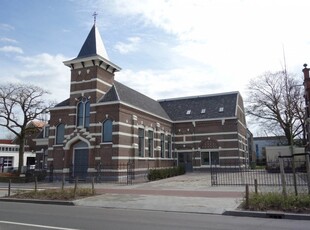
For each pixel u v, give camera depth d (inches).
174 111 1790.1
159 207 556.7
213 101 1753.2
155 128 1464.1
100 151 1147.9
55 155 1234.6
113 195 710.5
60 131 1259.2
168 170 1302.9
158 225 394.0
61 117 1261.1
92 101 1193.4
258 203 504.7
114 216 468.1
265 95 1824.6
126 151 1174.3
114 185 968.3
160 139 1525.6
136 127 1262.3
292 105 1717.5
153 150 1422.2
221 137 1595.7
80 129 1189.1
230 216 473.7
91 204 608.7
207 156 1617.9
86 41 1273.4
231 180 1020.5
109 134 1154.7
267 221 427.2
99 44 1264.8
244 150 1862.7
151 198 654.5
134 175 1200.2
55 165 1224.8
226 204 550.6
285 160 1294.3
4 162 2288.4
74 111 1220.5
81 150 1195.9
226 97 1740.9
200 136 1642.5
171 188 846.5
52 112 1279.5
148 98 1697.8
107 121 1168.8
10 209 542.9
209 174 1395.2
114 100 1165.1
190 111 1749.5
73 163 1197.1
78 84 1233.4
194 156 1633.9
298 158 1349.7
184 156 1668.3
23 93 1401.3
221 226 389.4
